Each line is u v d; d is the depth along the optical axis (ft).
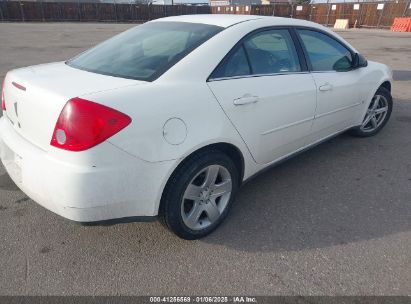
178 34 9.35
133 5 128.36
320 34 11.93
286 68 10.36
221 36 8.88
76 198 6.66
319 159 13.55
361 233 9.17
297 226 9.42
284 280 7.58
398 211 10.19
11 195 10.55
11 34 64.95
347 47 13.06
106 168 6.72
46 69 8.89
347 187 11.49
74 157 6.57
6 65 32.81
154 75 7.82
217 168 8.58
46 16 116.06
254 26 9.66
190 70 8.06
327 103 11.77
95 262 8.00
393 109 20.12
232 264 8.02
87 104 6.53
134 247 8.52
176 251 8.41
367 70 13.94
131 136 6.84
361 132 15.43
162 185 7.50
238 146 8.90
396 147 14.80
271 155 10.36
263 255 8.32
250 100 8.83
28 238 8.72
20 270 7.70
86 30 79.87
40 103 7.06
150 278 7.59
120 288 7.31
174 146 7.41
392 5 95.04
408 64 36.06
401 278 7.67
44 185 6.91
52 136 6.80
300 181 11.83
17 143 7.71
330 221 9.66
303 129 11.13
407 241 8.88
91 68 8.73
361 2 102.32
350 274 7.76
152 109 7.11
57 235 8.86
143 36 9.88
